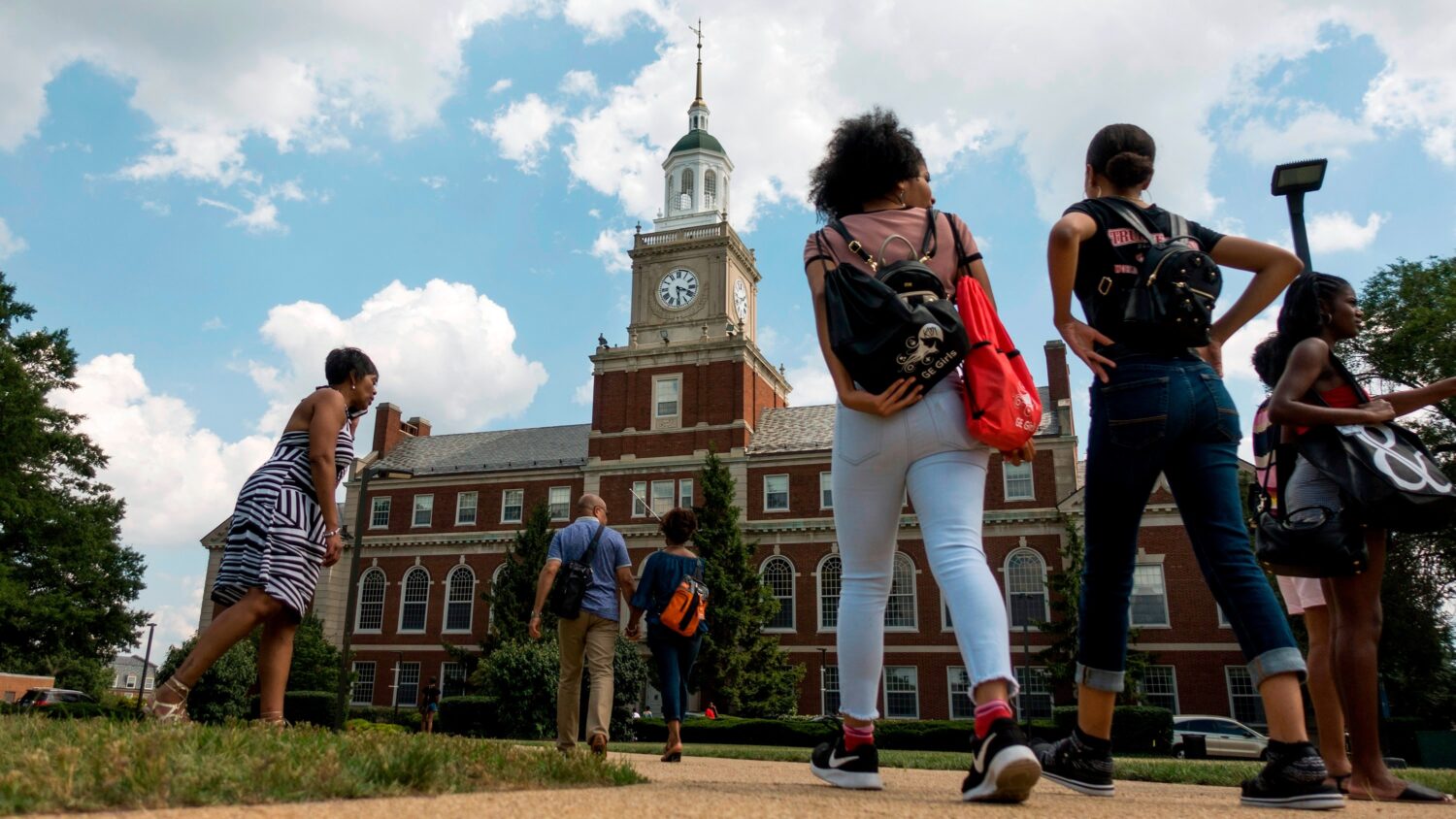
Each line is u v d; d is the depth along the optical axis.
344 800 2.60
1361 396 4.02
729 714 34.19
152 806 2.31
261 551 4.86
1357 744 3.96
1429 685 29.08
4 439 33.03
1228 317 3.78
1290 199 11.64
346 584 46.62
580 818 2.26
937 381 3.29
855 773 3.61
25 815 2.13
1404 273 28.06
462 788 3.08
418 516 46.97
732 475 41.28
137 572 37.84
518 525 44.75
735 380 42.44
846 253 3.67
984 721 2.88
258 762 2.84
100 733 3.30
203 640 4.71
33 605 33.12
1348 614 4.04
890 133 3.92
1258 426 4.45
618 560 7.38
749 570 36.09
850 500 3.53
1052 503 37.53
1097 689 3.52
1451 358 25.98
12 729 3.62
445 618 44.50
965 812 2.56
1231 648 34.34
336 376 5.43
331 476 5.17
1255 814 2.86
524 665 26.92
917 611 37.53
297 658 38.91
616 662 28.89
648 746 13.26
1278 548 3.83
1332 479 3.72
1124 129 3.83
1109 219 3.58
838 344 3.39
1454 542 25.67
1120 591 3.52
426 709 33.91
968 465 3.34
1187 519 3.40
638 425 43.25
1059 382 39.75
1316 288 4.25
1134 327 3.41
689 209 48.34
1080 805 2.86
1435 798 3.77
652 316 45.22
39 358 35.50
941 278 3.67
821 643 38.34
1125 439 3.38
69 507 35.81
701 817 2.33
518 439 49.94
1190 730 28.72
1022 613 36.56
